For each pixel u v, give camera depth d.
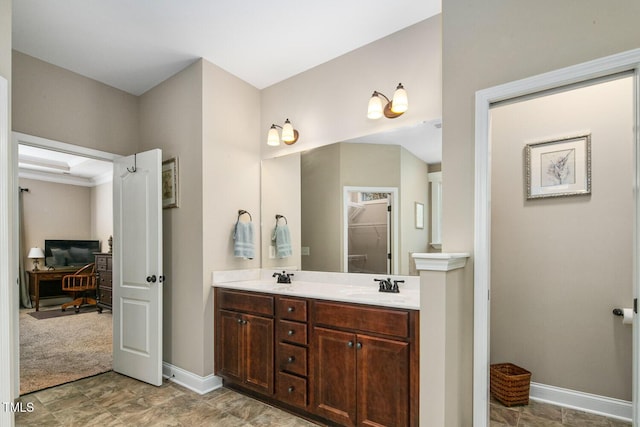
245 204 3.08
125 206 3.04
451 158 1.91
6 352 1.63
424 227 2.26
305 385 2.15
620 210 2.25
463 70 1.89
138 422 2.17
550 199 2.48
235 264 2.96
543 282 2.48
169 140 3.02
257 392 2.47
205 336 2.68
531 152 2.56
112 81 3.11
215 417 2.23
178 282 2.88
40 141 2.70
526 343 2.52
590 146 2.35
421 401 1.61
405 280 2.35
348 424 1.95
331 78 2.79
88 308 6.06
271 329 2.36
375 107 2.37
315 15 2.24
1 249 1.62
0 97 1.64
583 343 2.33
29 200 6.48
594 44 1.53
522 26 1.72
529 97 1.76
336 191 2.73
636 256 1.48
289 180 3.03
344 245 2.67
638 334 1.47
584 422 2.14
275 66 2.89
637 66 1.45
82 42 2.52
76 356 3.45
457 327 1.70
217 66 2.87
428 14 2.24
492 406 2.37
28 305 6.13
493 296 2.66
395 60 2.42
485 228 1.79
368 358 1.89
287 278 2.79
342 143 2.70
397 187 2.40
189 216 2.80
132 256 2.94
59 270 6.16
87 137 3.00
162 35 2.45
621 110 2.28
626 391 2.19
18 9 2.14
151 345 2.76
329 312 2.07
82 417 2.23
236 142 3.02
